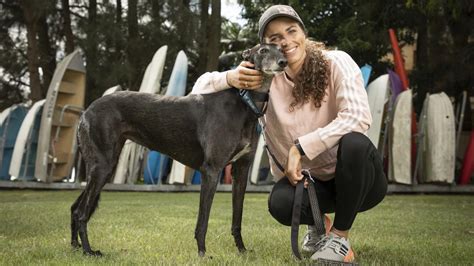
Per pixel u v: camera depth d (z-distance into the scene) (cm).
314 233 349
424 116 1059
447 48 1359
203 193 320
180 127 334
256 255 327
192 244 370
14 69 1648
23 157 1189
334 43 1460
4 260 305
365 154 280
